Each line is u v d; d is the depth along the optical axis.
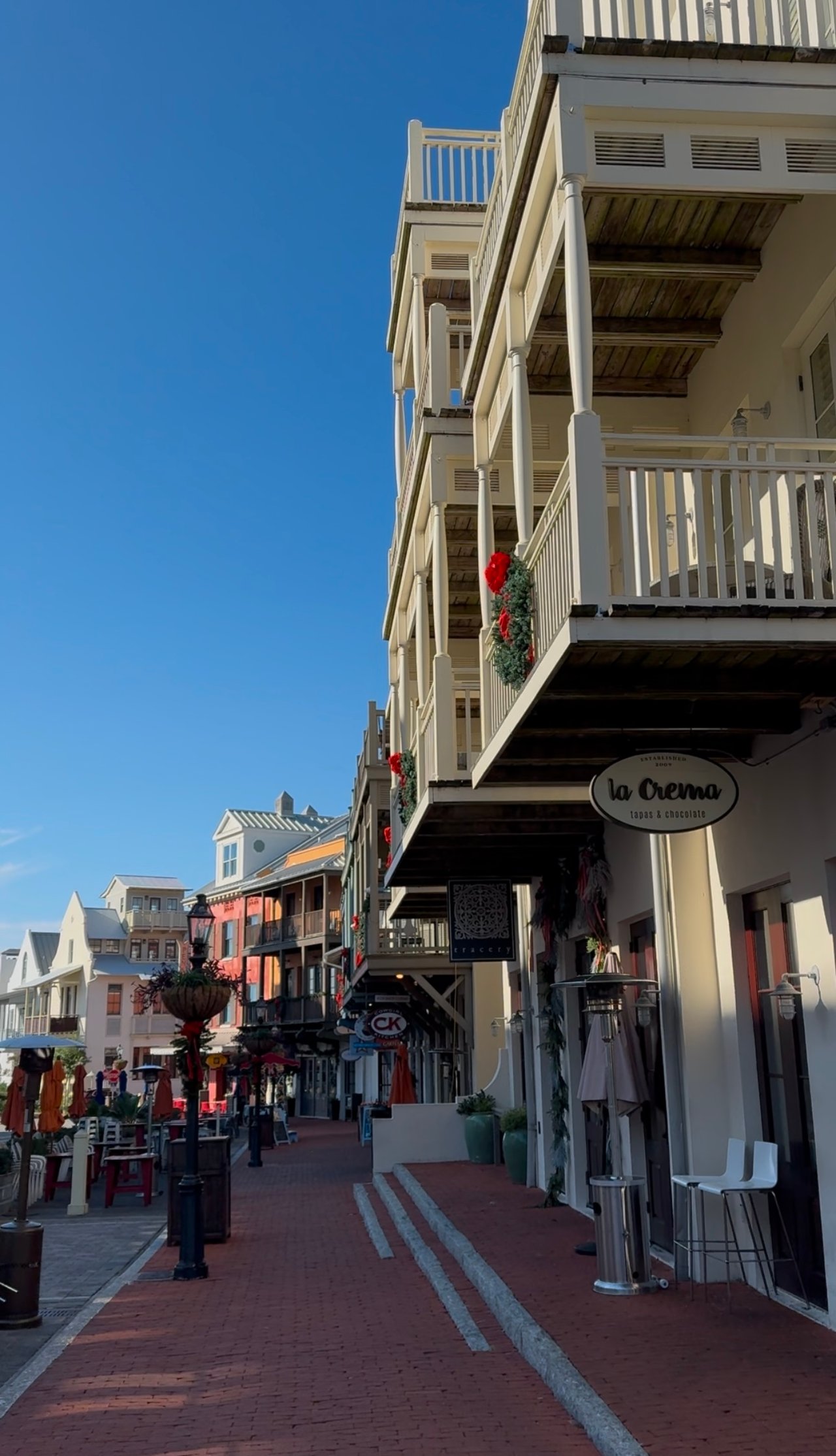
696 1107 8.71
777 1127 8.18
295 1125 40.34
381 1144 18.83
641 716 7.38
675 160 6.66
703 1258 8.54
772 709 7.40
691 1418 5.52
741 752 8.19
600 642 5.86
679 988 8.91
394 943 23.28
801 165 6.71
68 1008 59.97
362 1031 25.39
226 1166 12.95
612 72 6.67
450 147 13.73
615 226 7.99
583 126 6.59
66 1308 9.35
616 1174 8.69
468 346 13.57
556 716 7.36
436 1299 9.09
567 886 12.82
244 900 53.59
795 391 8.05
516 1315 7.68
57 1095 17.62
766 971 8.36
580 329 6.36
